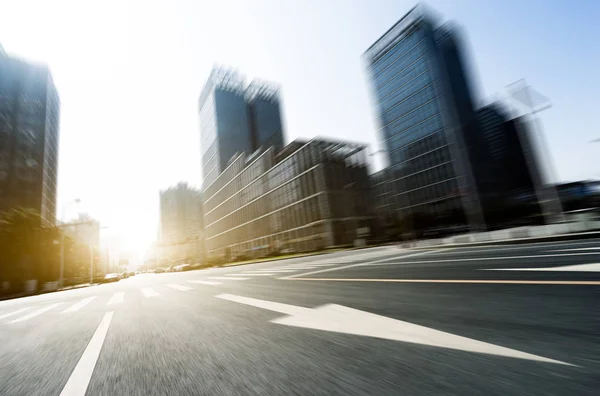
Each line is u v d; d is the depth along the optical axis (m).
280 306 4.51
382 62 92.00
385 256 14.11
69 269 50.00
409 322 2.88
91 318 5.43
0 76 61.31
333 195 56.50
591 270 4.46
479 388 1.54
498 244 14.77
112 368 2.50
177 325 3.99
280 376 1.97
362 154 65.00
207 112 122.12
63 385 2.22
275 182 67.69
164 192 180.75
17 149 61.25
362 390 1.65
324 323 3.21
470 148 81.50
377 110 92.88
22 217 35.16
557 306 2.89
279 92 136.38
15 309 9.42
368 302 4.05
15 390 2.21
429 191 78.12
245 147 114.38
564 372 1.62
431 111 78.94
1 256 33.28
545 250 8.41
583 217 16.34
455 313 3.03
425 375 1.75
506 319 2.65
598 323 2.32
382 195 89.00
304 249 57.81
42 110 68.25
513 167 91.19
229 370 2.19
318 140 58.44
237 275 13.30
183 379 2.11
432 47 81.44
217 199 99.75
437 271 6.46
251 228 75.38
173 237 168.88
